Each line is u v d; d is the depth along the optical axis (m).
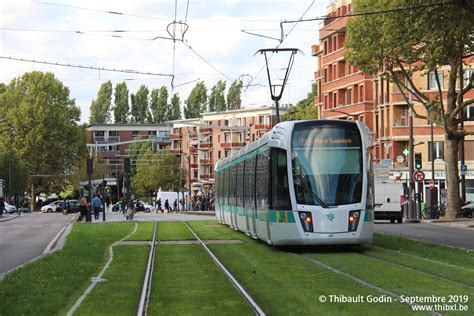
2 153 105.25
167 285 16.30
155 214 90.94
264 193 26.69
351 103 90.81
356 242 24.39
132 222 50.78
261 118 131.88
